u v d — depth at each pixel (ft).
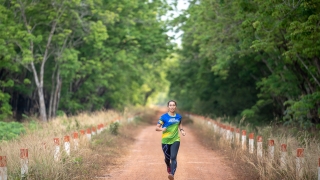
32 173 73.51
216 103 295.28
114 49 250.98
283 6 103.40
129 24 259.19
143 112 424.87
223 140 135.33
